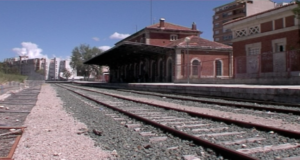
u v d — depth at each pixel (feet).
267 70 70.59
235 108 39.17
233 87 55.42
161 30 155.22
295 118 29.48
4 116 32.22
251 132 22.06
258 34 84.99
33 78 194.29
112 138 20.66
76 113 34.60
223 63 126.52
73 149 17.81
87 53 314.35
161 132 22.16
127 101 51.06
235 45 94.63
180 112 33.76
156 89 86.89
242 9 263.90
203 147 17.51
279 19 78.84
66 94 73.72
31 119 29.96
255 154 15.81
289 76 63.72
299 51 61.57
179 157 15.76
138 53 133.28
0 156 15.99
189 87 69.56
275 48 79.97
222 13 284.20
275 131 21.40
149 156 16.08
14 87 95.81
